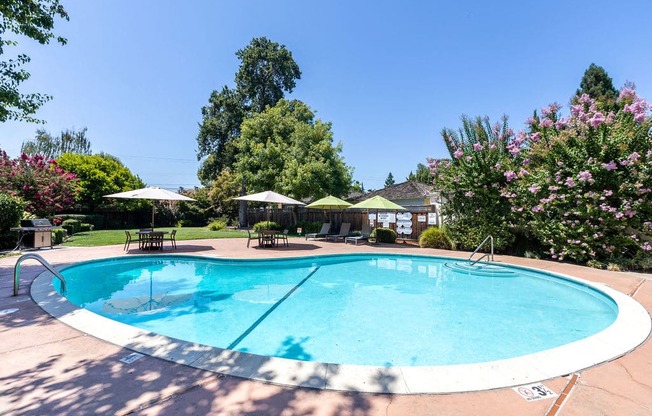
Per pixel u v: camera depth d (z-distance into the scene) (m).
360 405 2.47
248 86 32.84
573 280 8.03
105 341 3.67
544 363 3.21
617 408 2.48
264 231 14.67
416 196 24.17
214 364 3.09
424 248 14.56
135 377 2.86
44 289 6.09
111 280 8.86
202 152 33.16
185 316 6.00
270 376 2.87
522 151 12.33
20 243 12.72
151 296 7.32
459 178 13.31
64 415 2.31
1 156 17.33
